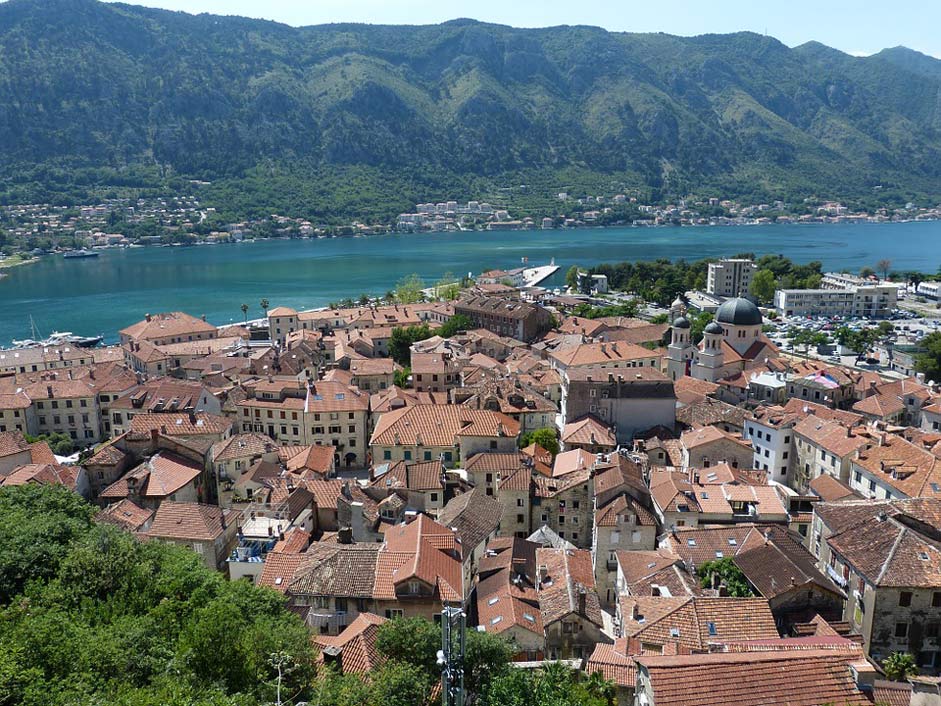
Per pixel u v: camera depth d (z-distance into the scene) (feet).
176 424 480.64
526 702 178.29
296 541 337.31
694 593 274.16
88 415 622.95
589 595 303.07
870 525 268.21
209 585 227.61
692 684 163.73
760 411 533.96
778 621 249.75
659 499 379.55
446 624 156.66
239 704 159.22
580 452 442.91
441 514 377.30
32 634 164.76
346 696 180.34
